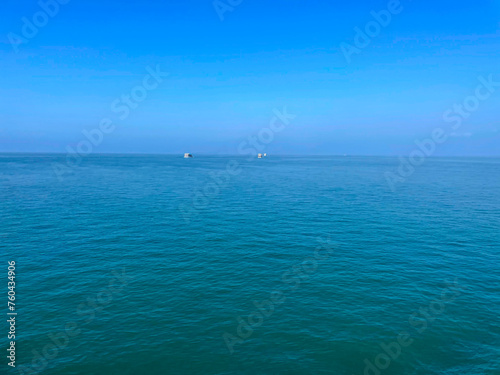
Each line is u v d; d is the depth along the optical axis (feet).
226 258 92.02
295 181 314.14
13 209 154.61
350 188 255.50
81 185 256.32
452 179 345.31
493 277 79.41
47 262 86.89
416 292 71.51
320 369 48.29
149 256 92.84
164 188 246.47
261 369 48.11
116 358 49.83
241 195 213.25
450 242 107.45
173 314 61.93
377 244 105.09
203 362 49.29
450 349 52.85
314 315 62.08
